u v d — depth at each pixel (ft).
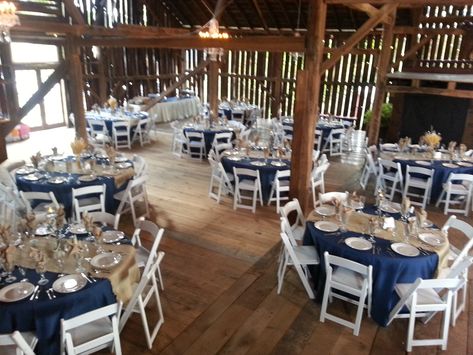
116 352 10.37
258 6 39.01
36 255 10.74
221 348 11.88
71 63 27.09
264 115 48.88
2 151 27.35
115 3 39.58
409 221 13.79
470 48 31.94
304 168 18.53
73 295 10.13
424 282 10.92
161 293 14.38
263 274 15.84
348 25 40.14
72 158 22.22
